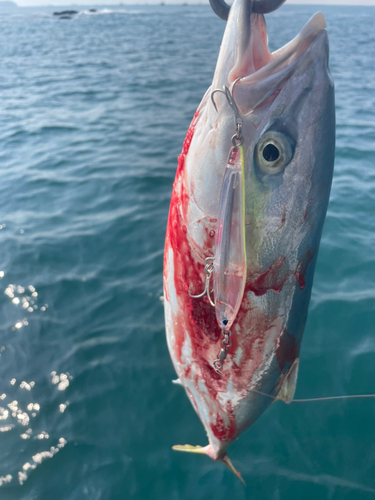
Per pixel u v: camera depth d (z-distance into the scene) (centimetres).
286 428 59
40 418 63
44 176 147
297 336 30
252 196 25
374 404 61
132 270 96
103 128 204
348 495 51
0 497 53
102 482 54
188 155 27
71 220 118
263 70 23
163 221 116
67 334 78
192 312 29
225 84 24
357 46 488
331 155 25
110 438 60
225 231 25
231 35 24
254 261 26
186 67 387
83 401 65
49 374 70
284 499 51
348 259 93
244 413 33
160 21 1216
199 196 26
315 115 24
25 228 114
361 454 55
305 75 24
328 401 62
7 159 165
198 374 32
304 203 25
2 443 59
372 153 153
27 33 824
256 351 29
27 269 96
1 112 236
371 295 82
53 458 57
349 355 70
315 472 53
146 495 53
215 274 26
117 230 112
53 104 255
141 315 82
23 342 76
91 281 92
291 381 33
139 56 469
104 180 143
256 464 55
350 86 266
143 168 152
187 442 58
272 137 24
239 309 27
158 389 67
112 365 71
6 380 69
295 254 26
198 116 27
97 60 443
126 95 277
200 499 52
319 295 83
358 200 118
